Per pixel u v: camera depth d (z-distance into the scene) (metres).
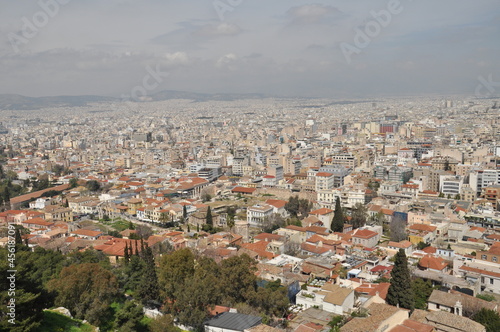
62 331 99.44
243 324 108.12
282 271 160.12
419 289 143.38
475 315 124.88
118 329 107.62
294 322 125.00
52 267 153.38
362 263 176.38
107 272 123.31
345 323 117.19
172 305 116.06
